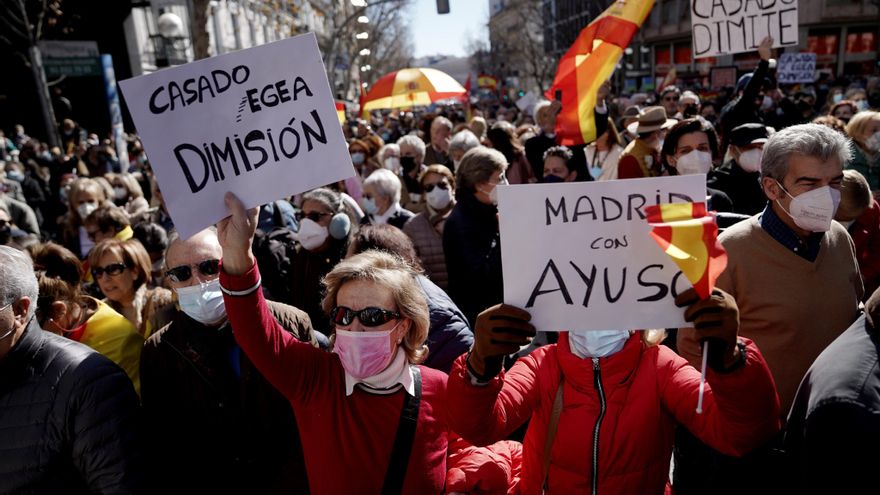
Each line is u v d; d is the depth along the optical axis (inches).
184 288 87.9
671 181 57.0
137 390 104.7
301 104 70.2
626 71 1795.0
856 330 63.4
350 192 239.8
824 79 1037.2
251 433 89.2
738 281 92.7
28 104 796.0
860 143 166.6
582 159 186.4
